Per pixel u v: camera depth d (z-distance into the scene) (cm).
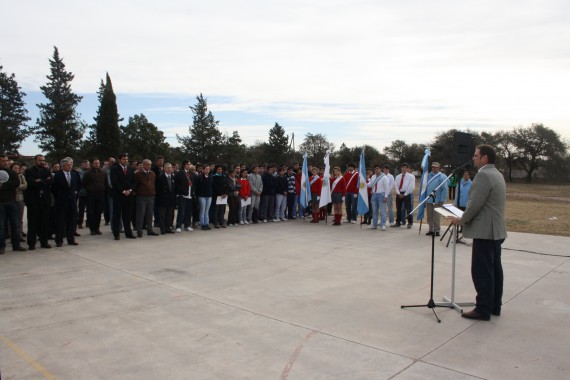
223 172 1322
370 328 480
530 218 1733
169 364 387
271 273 733
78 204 1241
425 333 467
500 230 502
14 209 895
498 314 532
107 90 5144
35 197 912
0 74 5009
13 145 5000
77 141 5256
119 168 1049
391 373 371
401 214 1381
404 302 580
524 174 7550
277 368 380
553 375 370
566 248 995
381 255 895
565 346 436
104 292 612
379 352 415
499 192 502
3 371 373
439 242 1060
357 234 1188
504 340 450
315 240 1078
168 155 5425
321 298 593
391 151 8550
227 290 628
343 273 738
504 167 7469
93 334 457
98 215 1127
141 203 1094
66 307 546
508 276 733
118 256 860
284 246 989
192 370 375
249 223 1404
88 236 1110
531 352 420
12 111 5072
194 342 438
